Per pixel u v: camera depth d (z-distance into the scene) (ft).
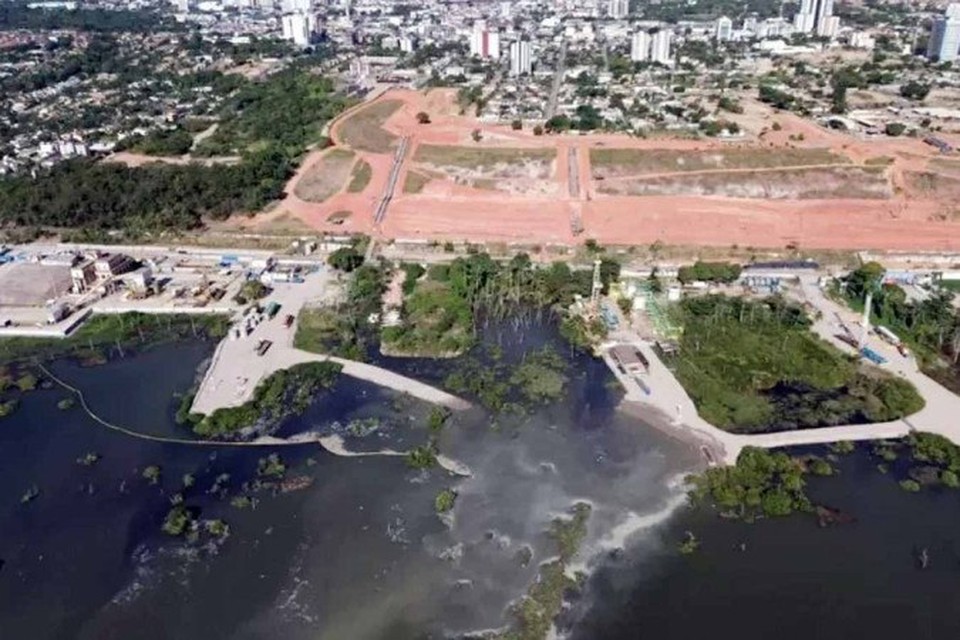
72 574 371.76
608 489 418.72
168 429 475.72
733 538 380.78
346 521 400.06
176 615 348.38
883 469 424.05
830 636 328.08
